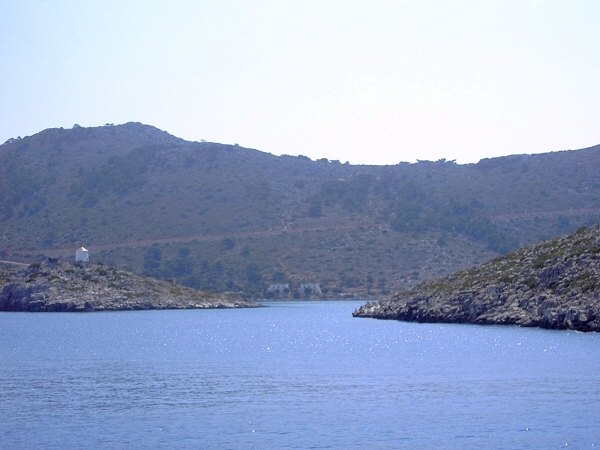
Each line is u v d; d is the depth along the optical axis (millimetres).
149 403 66438
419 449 51844
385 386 74438
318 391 71938
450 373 82812
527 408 62812
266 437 54875
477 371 83938
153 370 88375
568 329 125250
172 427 57719
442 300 159000
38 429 57188
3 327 161375
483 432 55688
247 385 75938
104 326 165625
